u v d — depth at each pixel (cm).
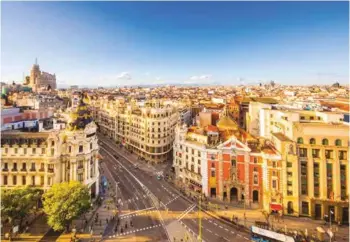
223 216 10294
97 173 11944
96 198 11669
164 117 17875
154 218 10212
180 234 9131
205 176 12031
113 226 9562
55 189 8838
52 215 8338
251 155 11294
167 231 9300
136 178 14362
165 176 14700
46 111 16512
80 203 8662
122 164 16675
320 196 10038
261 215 10425
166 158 17912
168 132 18088
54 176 10475
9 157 10531
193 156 12912
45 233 8912
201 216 10394
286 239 8006
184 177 13475
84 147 11069
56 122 14188
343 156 9856
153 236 8975
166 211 10788
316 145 10056
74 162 10762
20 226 8956
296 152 10225
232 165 11612
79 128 11356
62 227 8419
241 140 12562
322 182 10000
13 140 10688
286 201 10350
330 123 10462
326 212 9900
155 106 18938
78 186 9100
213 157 11925
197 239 8825
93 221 9875
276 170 10488
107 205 11200
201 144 12556
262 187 11100
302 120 11419
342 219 9744
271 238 8131
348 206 9644
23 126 14025
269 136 13525
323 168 9975
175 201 11719
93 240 8606
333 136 9944
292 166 10269
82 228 9344
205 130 14050
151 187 13200
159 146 17425
